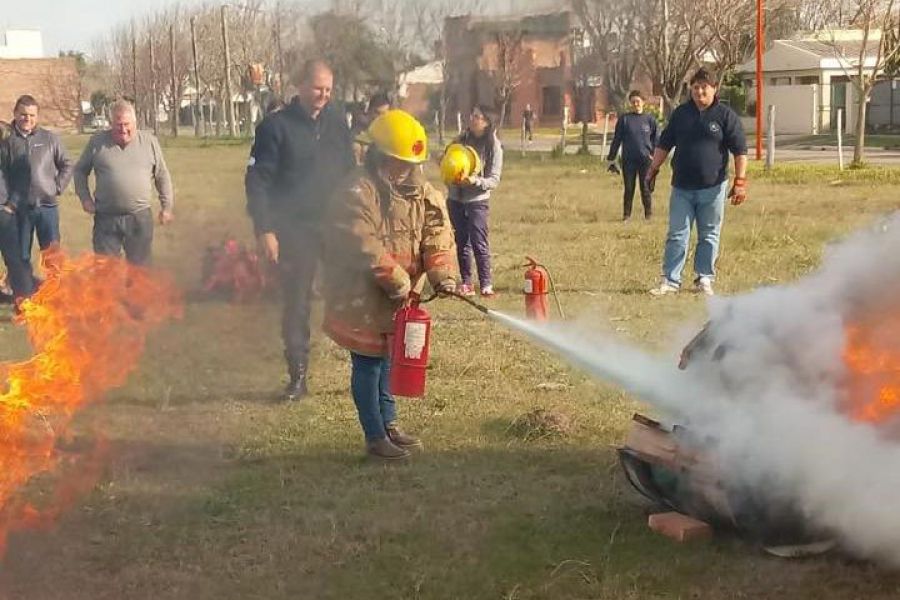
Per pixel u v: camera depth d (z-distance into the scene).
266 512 4.63
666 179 21.72
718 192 9.33
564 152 22.39
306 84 5.34
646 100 14.68
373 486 4.93
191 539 4.36
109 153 8.52
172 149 18.48
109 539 4.38
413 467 5.18
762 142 32.06
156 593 3.92
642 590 3.84
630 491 4.77
